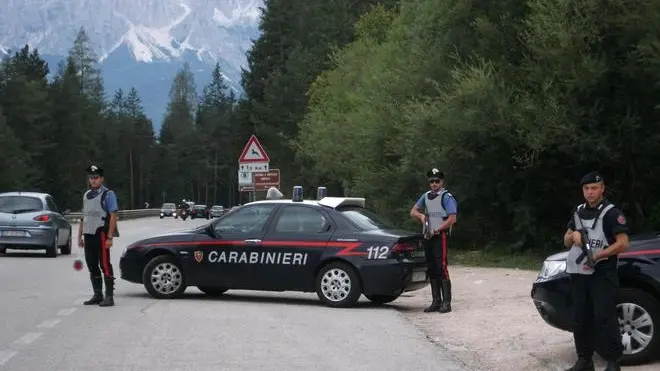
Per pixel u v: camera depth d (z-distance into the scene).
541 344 9.85
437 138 22.38
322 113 44.12
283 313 12.37
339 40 64.62
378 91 27.97
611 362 7.63
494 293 15.19
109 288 12.98
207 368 8.28
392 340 10.14
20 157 84.94
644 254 8.38
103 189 13.02
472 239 26.56
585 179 7.63
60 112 100.88
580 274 7.65
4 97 92.44
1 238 23.00
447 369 8.50
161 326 10.96
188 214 85.06
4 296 14.27
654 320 8.27
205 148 150.25
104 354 8.98
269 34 76.12
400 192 26.02
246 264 13.45
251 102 74.75
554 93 20.52
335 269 13.02
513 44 22.67
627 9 19.70
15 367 8.30
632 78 20.16
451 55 23.25
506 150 22.19
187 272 13.80
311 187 65.00
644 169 21.62
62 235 24.50
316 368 8.36
